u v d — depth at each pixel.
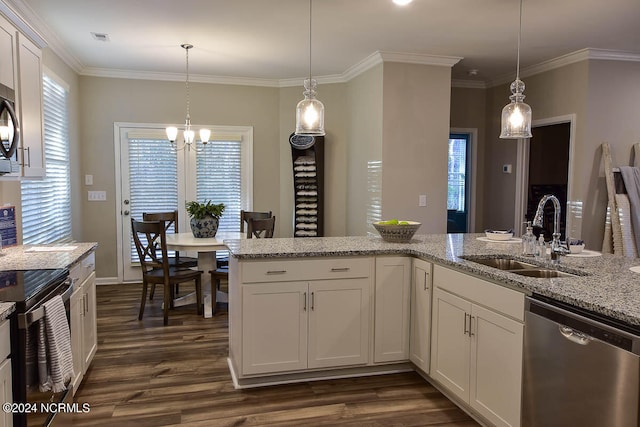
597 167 4.81
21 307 1.75
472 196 6.38
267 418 2.59
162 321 4.33
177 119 5.93
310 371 3.05
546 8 3.56
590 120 4.75
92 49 4.76
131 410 2.67
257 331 2.88
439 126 5.06
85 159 5.66
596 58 4.73
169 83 5.88
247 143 6.17
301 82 6.15
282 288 2.89
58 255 2.87
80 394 2.86
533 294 2.07
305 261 2.92
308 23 3.94
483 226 6.45
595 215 4.86
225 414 2.63
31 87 3.12
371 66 5.12
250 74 5.88
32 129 3.14
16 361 1.72
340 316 3.02
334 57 5.05
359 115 5.55
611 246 4.78
